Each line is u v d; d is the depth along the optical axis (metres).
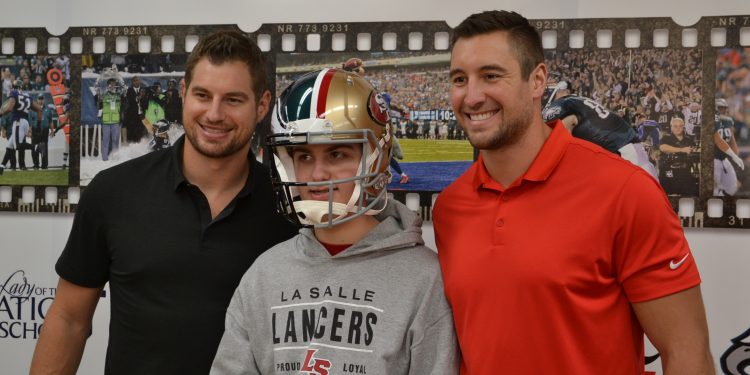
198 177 1.18
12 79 1.63
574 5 1.49
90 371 1.60
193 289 1.13
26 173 1.62
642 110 1.47
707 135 1.46
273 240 1.19
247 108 1.12
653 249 0.91
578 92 1.49
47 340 1.24
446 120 1.53
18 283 1.62
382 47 1.55
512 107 0.95
